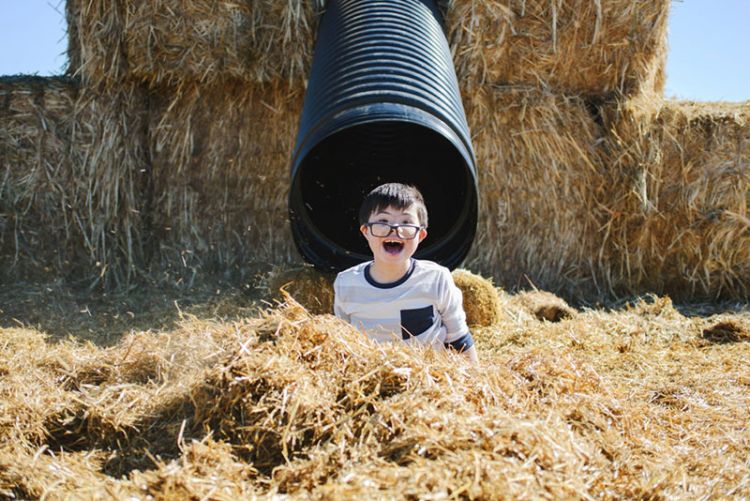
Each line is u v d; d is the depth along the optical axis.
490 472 1.88
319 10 6.43
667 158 6.82
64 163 6.55
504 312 5.61
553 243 7.00
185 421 2.29
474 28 6.63
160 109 6.88
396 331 3.39
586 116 6.91
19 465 2.15
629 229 6.92
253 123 6.89
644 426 2.80
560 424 2.37
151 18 6.31
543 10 6.72
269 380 2.32
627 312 6.19
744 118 6.75
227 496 1.90
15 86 6.49
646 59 6.90
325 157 6.23
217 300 6.16
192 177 6.91
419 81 4.99
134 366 2.97
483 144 6.89
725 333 5.11
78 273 6.59
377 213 3.36
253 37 6.35
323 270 5.32
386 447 2.08
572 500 1.90
